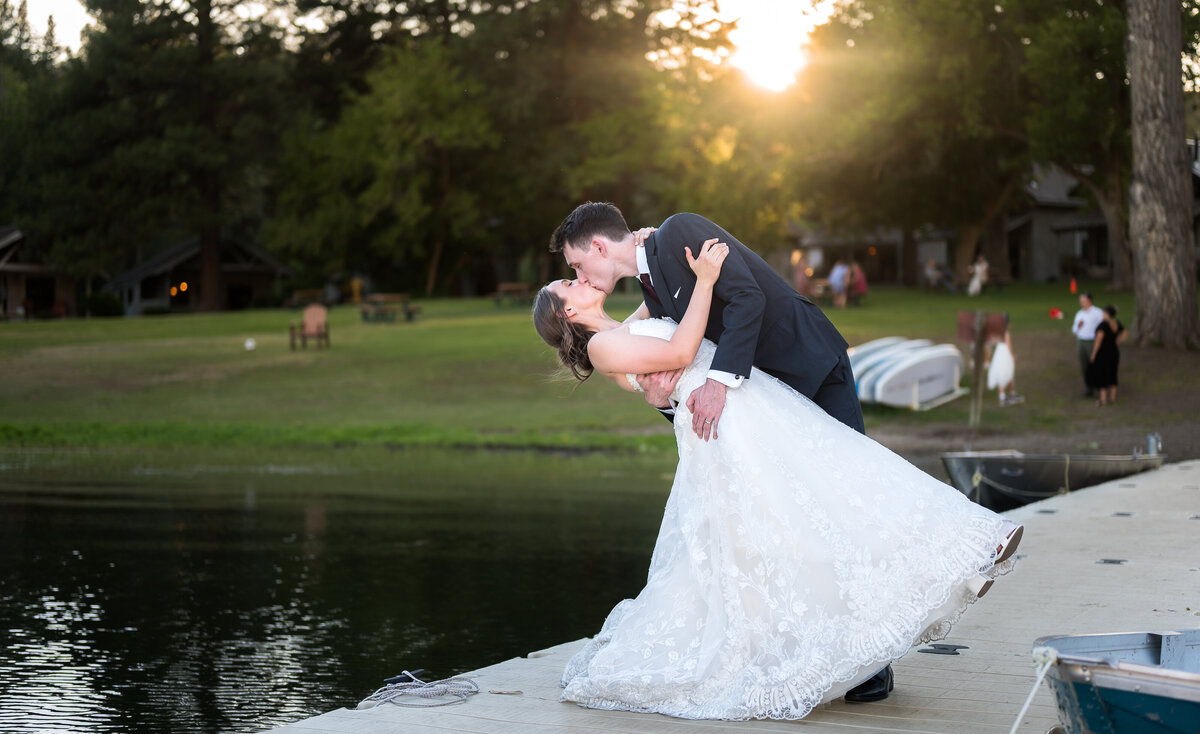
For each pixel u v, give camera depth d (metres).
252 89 61.66
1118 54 34.03
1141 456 12.21
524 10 56.03
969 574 3.52
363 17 62.09
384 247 58.38
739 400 3.71
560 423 23.00
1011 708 3.70
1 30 88.50
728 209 42.03
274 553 9.68
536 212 59.41
